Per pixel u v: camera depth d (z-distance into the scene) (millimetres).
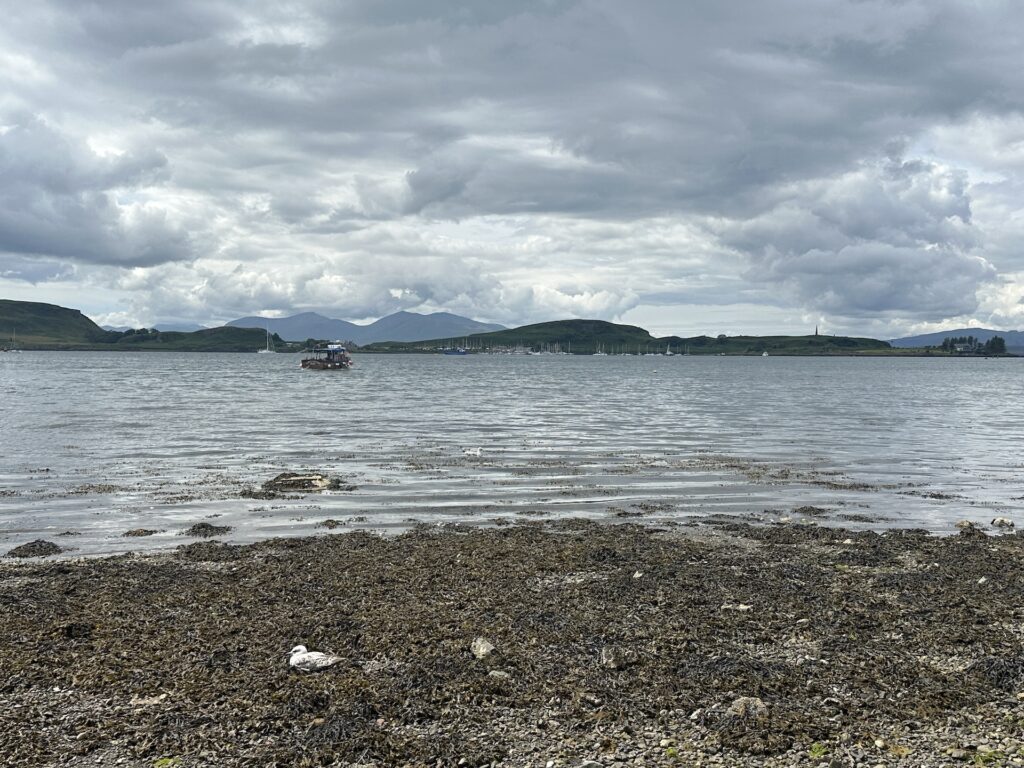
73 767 9906
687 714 11477
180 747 10391
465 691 12070
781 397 98750
